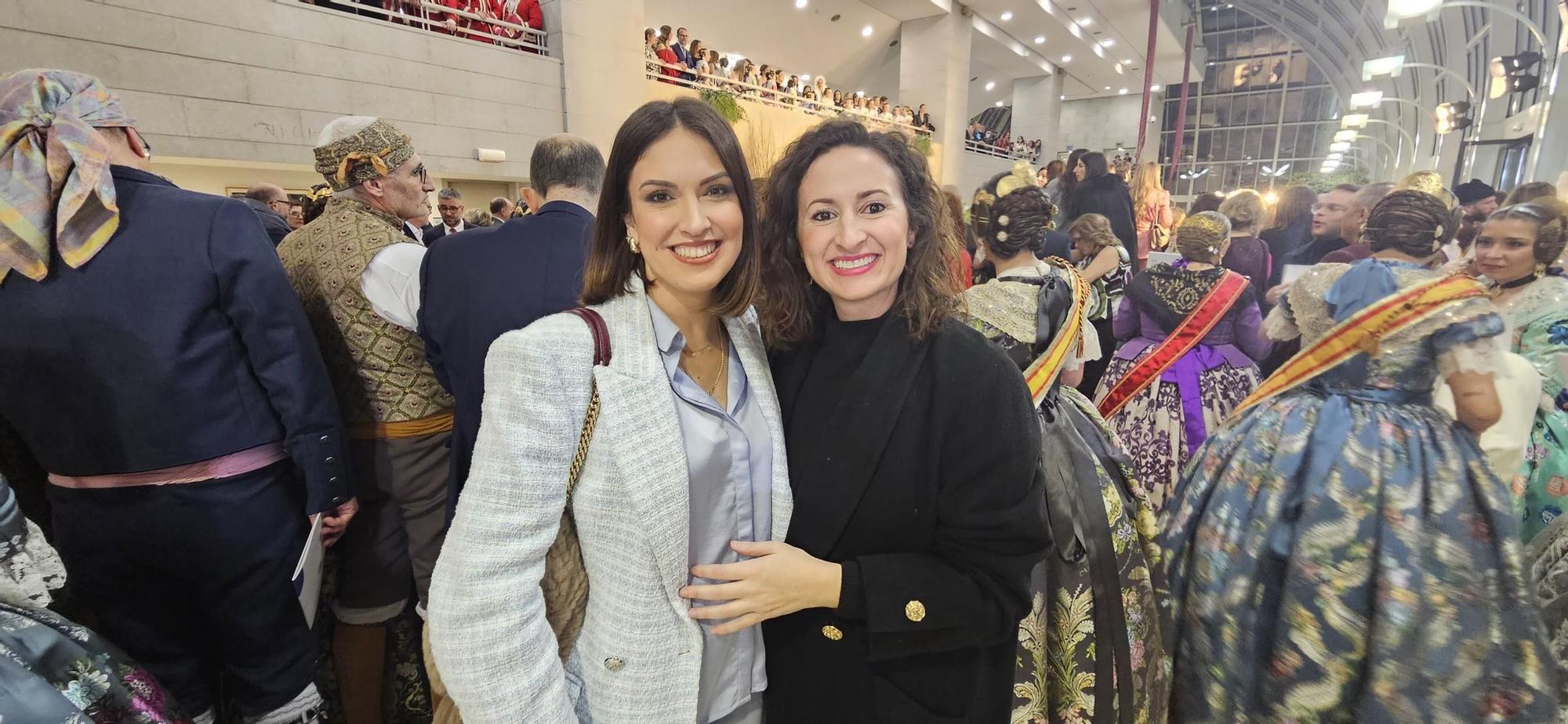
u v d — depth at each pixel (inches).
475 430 54.3
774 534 33.2
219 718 55.1
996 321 52.6
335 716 64.8
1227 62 580.1
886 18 523.5
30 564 27.7
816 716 35.6
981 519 32.0
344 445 52.0
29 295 41.6
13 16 158.2
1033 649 48.1
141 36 177.9
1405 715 40.4
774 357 37.0
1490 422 41.9
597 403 27.8
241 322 46.1
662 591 28.7
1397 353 44.6
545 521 26.9
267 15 200.4
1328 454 45.1
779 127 407.8
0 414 50.1
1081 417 56.1
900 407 32.4
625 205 30.6
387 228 61.1
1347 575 42.9
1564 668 44.7
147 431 43.9
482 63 256.7
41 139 40.9
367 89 225.6
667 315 31.9
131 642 49.1
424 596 64.0
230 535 47.6
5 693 24.3
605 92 297.9
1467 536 40.8
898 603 30.6
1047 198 57.9
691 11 455.5
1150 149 738.2
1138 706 50.0
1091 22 575.8
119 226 42.8
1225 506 49.8
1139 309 77.0
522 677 25.7
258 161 202.5
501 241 54.6
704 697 32.7
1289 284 54.2
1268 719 45.9
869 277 31.1
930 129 528.1
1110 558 48.8
